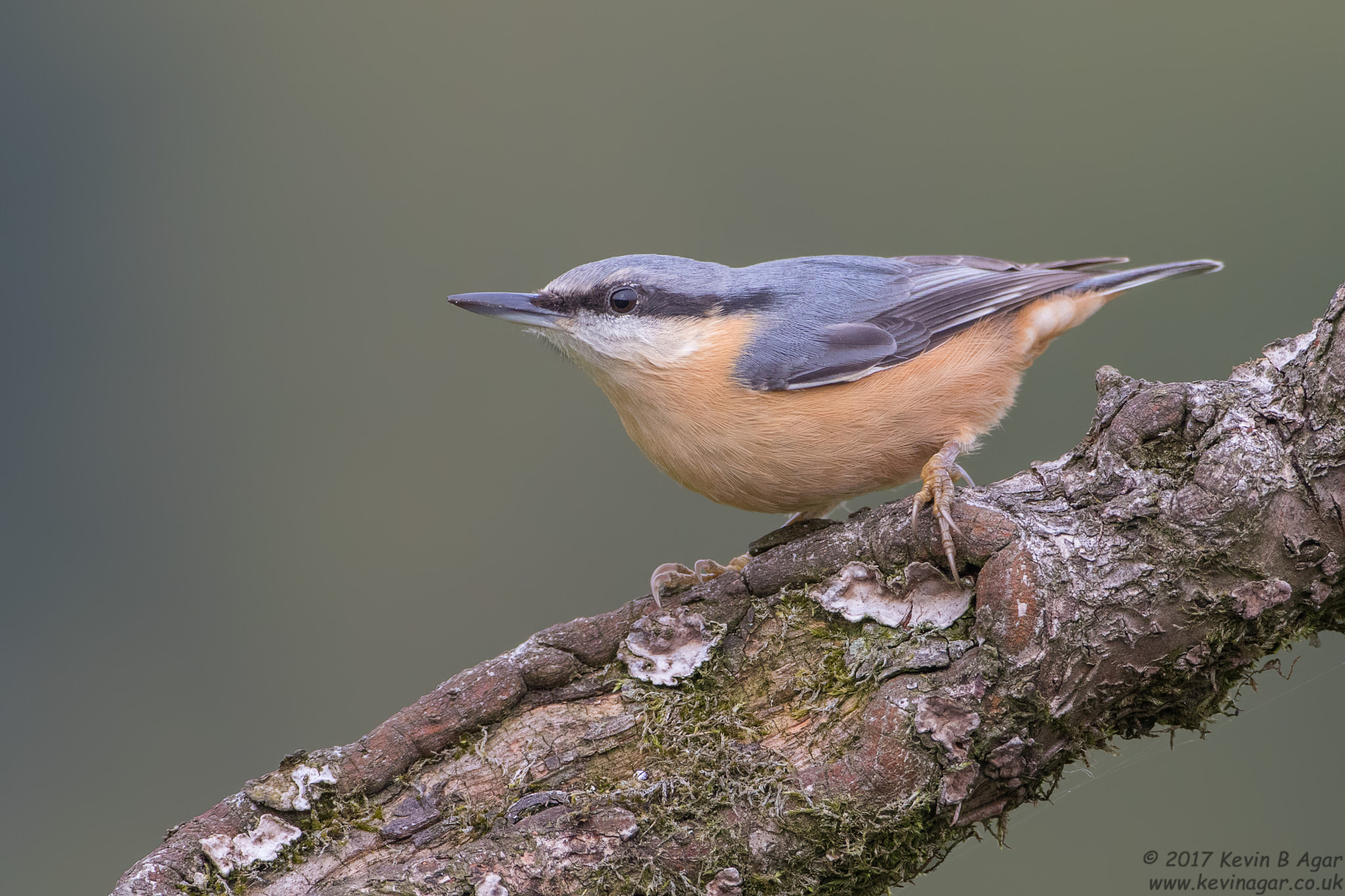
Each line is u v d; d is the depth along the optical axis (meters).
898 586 3.62
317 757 3.61
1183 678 3.61
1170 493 3.61
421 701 3.62
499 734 3.62
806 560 3.62
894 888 3.62
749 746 3.61
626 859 3.61
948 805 3.61
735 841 3.61
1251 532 3.61
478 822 3.61
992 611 3.61
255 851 3.61
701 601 3.62
